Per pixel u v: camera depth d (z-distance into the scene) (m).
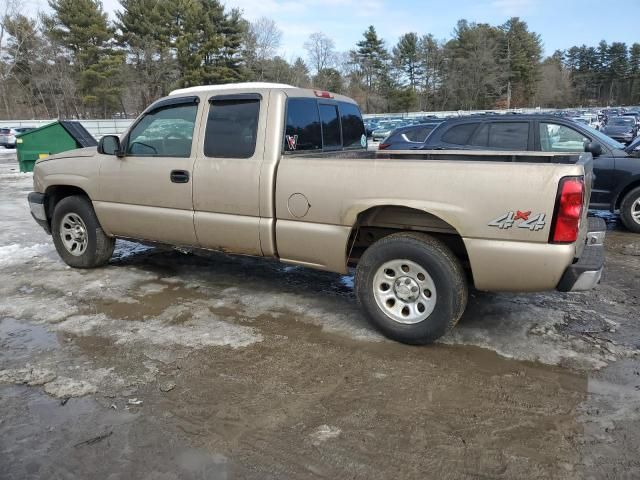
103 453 2.61
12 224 8.41
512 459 2.55
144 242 5.22
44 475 2.45
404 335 3.73
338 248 3.90
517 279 3.36
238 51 55.31
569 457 2.56
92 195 5.30
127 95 51.38
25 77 52.78
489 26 83.69
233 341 3.88
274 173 4.10
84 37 49.41
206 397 3.11
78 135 14.59
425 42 78.06
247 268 5.75
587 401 3.04
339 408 2.99
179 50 49.88
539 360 3.54
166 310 4.51
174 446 2.66
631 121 25.64
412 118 44.38
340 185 3.80
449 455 2.58
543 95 89.94
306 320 4.27
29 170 14.66
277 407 3.01
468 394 3.13
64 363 3.55
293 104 4.33
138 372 3.42
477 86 76.75
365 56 74.50
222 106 4.39
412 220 3.83
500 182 3.29
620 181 7.33
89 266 5.66
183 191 4.59
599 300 4.68
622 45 105.75
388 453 2.60
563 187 3.14
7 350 3.76
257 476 2.44
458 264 3.60
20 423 2.86
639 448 2.62
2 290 5.06
